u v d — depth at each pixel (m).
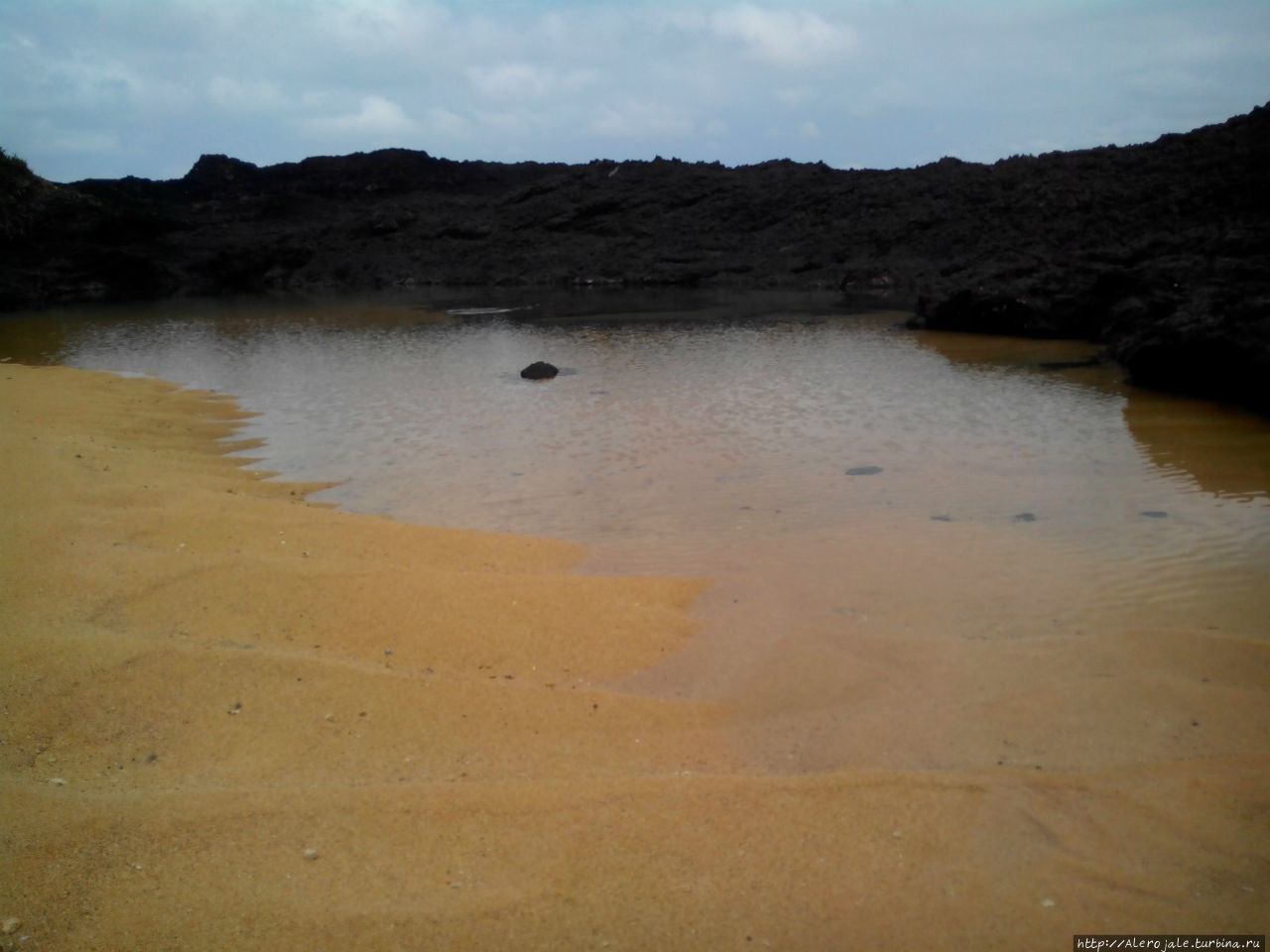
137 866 4.08
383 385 20.00
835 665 6.38
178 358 25.33
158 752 5.05
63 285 49.88
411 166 70.19
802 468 12.20
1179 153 37.88
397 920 3.80
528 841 4.31
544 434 14.67
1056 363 20.66
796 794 4.71
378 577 7.43
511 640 6.64
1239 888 4.09
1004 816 4.60
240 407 17.64
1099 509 10.15
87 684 5.56
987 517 9.98
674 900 3.95
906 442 13.55
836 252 45.47
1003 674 6.21
